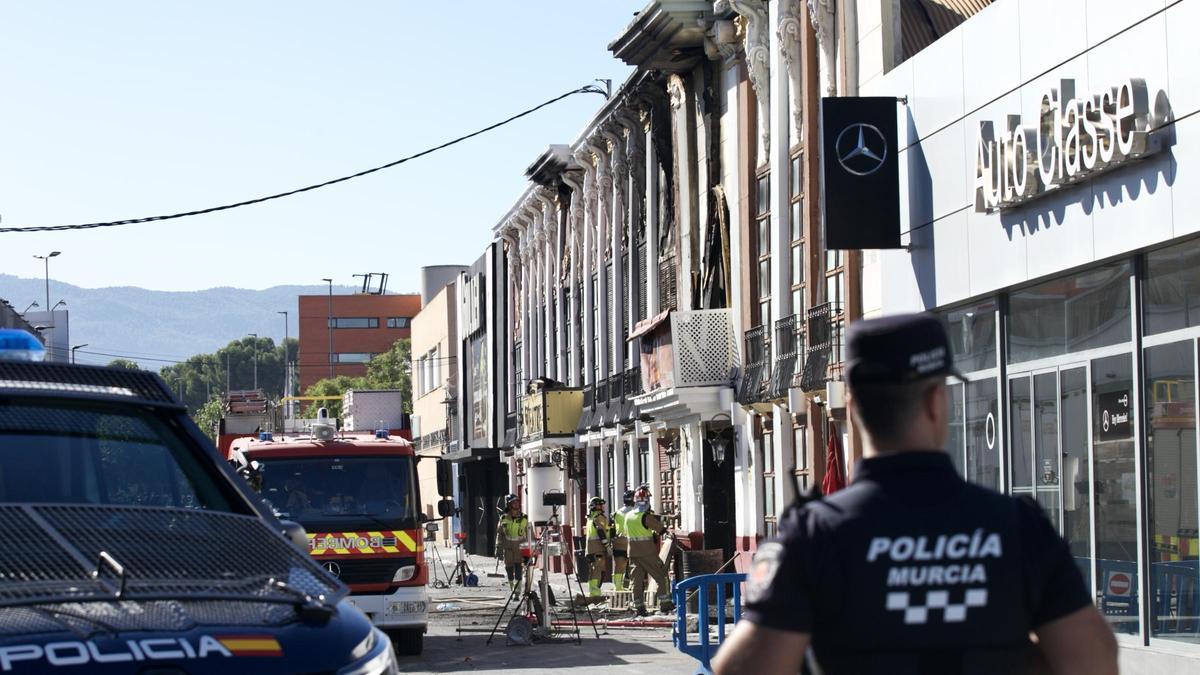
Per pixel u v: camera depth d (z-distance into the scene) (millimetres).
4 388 6023
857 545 3600
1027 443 16625
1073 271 15477
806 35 23297
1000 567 3619
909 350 3695
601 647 20438
